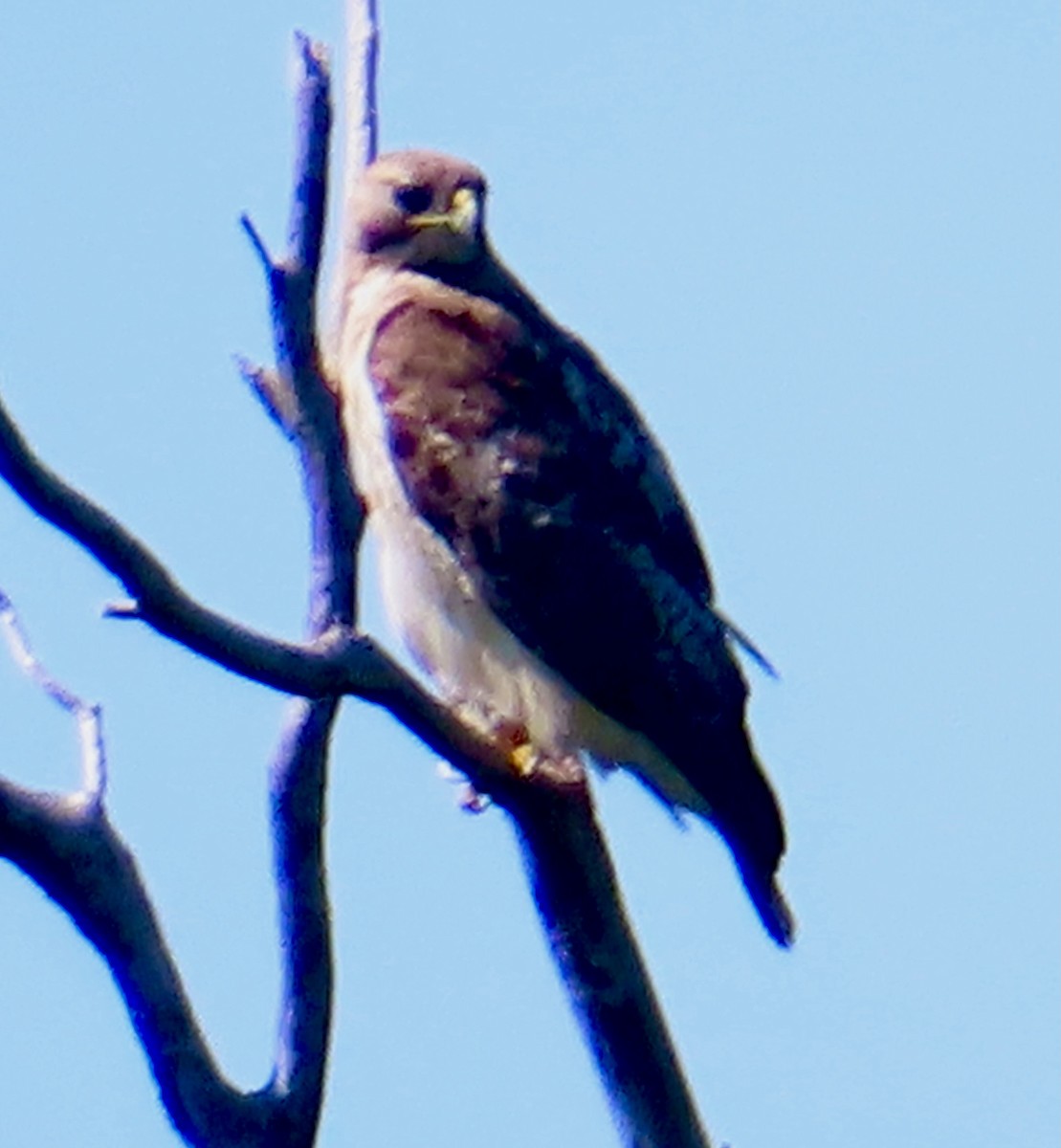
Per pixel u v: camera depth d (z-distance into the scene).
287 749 7.36
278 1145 7.22
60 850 6.79
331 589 7.38
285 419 7.51
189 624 6.90
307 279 7.24
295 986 7.38
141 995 6.99
